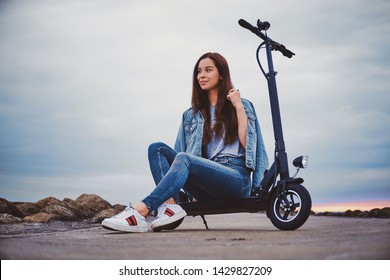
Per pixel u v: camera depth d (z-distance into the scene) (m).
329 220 3.34
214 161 2.71
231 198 2.62
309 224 2.91
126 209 2.44
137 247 1.71
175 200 2.79
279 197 2.43
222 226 3.09
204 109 2.82
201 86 2.79
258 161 2.75
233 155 2.70
